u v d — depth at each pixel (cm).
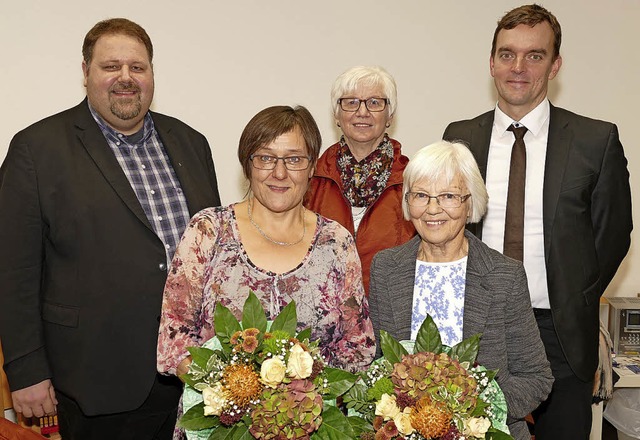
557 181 225
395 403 141
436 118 350
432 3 339
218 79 320
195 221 170
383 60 339
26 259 204
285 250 168
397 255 184
